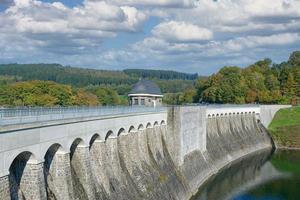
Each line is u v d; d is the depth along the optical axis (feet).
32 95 458.50
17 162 164.04
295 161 540.11
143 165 298.76
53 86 489.26
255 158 554.87
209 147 482.28
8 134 143.13
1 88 462.60
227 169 476.54
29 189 163.22
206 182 406.41
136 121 297.33
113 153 255.09
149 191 278.05
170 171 340.18
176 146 366.43
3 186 140.46
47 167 186.70
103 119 236.43
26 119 158.40
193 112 413.18
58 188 188.03
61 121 183.73
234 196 367.25
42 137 168.45
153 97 409.49
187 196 341.82
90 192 209.97
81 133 208.13
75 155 213.46
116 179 248.32
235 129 604.90
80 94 551.59
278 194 381.19
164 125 367.25
